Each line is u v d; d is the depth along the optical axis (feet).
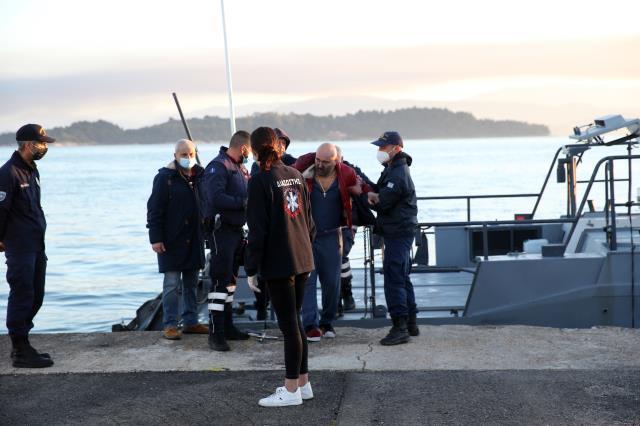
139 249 96.94
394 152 20.90
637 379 17.29
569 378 17.42
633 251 26.09
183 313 22.84
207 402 16.55
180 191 21.85
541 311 26.16
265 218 15.67
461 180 228.22
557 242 35.27
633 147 32.37
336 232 21.53
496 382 17.26
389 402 16.20
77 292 66.03
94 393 17.28
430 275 33.04
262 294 25.27
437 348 20.26
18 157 19.13
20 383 18.07
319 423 15.24
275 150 16.02
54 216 148.15
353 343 21.07
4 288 66.33
